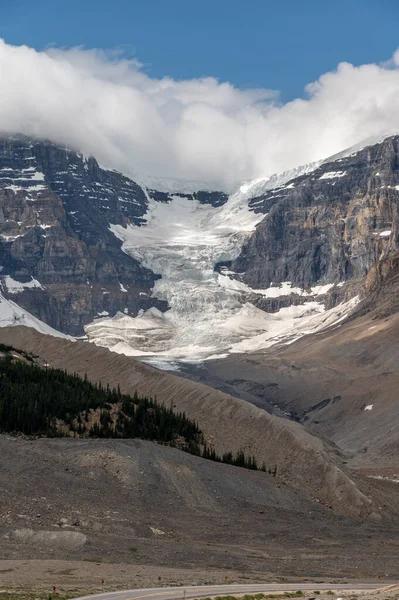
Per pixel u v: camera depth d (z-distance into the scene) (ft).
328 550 521.24
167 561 443.73
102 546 453.17
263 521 576.61
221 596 336.49
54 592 329.93
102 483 574.56
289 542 533.96
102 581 359.25
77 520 497.46
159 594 335.06
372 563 491.31
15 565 386.93
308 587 388.37
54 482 556.10
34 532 449.06
